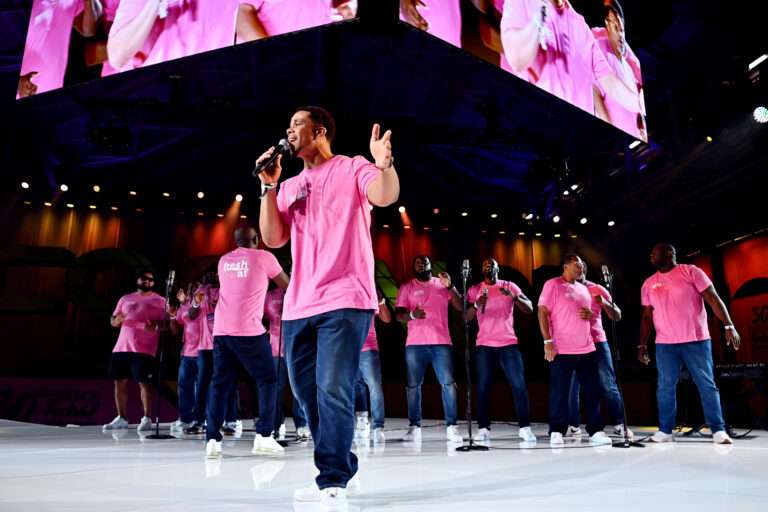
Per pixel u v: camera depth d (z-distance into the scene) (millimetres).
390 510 1516
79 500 1693
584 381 4242
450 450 3529
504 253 12984
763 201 8859
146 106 8820
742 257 9852
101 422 6949
